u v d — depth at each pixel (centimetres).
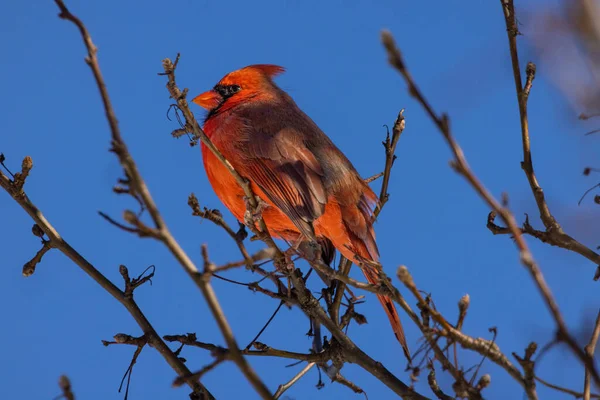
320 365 841
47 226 801
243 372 493
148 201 502
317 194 955
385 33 446
